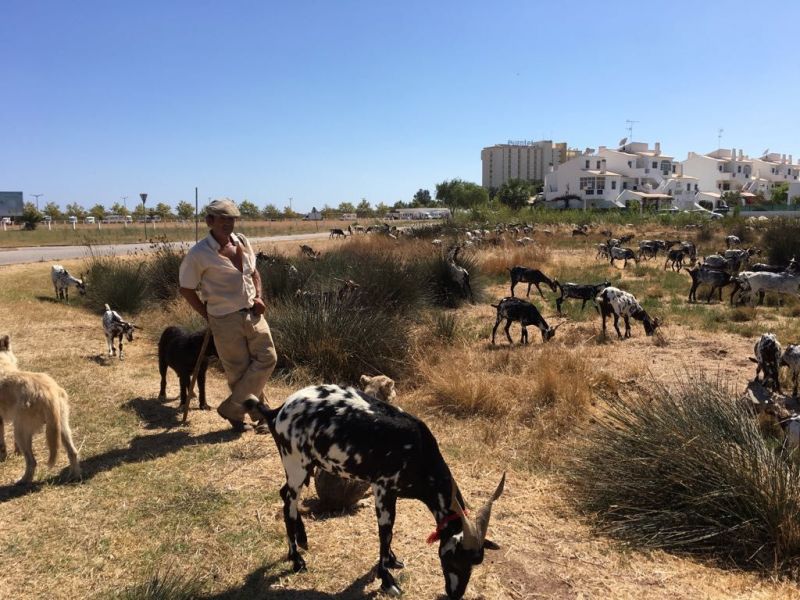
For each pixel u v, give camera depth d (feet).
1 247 99.14
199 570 13.50
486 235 103.55
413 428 12.47
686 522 15.53
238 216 19.71
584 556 14.51
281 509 16.15
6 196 184.75
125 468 18.48
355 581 13.23
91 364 30.30
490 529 15.58
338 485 15.96
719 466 15.93
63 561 13.70
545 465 19.85
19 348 32.89
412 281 43.37
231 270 19.84
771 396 25.49
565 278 64.54
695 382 21.58
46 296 49.85
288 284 43.04
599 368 30.17
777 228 79.56
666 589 13.20
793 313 45.42
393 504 12.69
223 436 21.25
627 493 16.74
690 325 41.34
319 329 30.53
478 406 25.35
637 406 20.06
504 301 37.19
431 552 14.34
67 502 16.31
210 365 31.30
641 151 302.04
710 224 129.29
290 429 13.10
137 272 49.08
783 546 14.29
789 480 15.21
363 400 13.20
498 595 12.87
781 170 345.51
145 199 79.61
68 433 17.51
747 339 36.91
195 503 16.34
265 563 13.79
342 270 46.96
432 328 36.86
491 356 33.17
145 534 14.85
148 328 39.96
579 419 23.41
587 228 127.13
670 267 76.79
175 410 24.00
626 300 37.81
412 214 280.10
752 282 49.01
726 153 330.34
